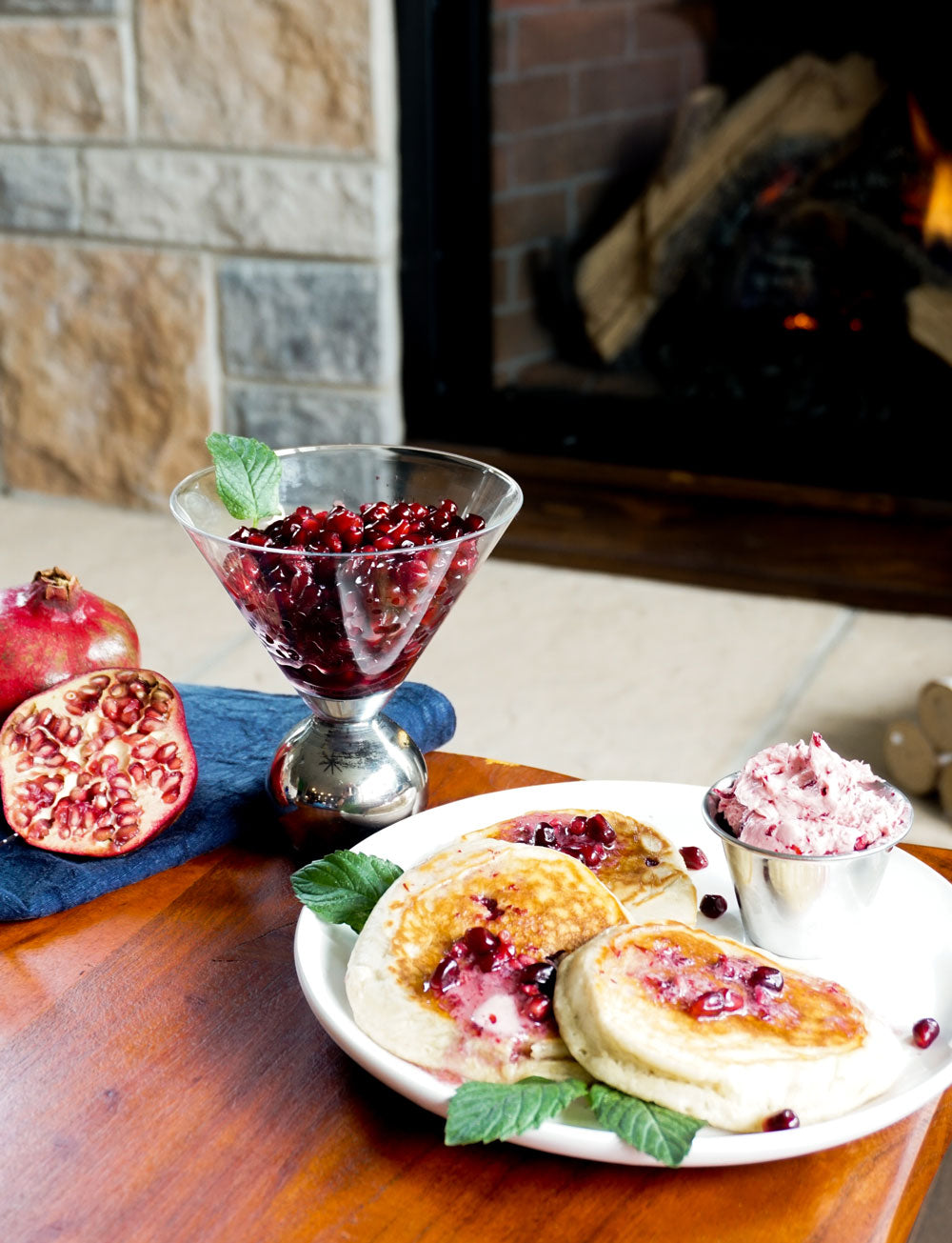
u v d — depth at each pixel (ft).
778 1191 2.10
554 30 7.07
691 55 7.03
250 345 7.81
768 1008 2.21
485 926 2.38
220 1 7.12
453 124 7.20
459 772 3.27
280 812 2.92
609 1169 2.13
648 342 7.53
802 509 7.16
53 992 2.53
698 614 7.14
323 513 2.79
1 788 2.84
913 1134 2.21
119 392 8.18
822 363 7.14
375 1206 2.07
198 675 6.50
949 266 6.80
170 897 2.82
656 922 2.37
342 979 2.43
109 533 8.15
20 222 7.95
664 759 5.75
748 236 7.18
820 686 6.36
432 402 7.78
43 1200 2.08
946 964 2.53
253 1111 2.25
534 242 7.50
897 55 6.69
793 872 2.47
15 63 7.59
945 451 6.86
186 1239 2.02
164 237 7.71
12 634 2.93
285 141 7.29
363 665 2.73
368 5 6.88
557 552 7.77
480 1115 2.02
